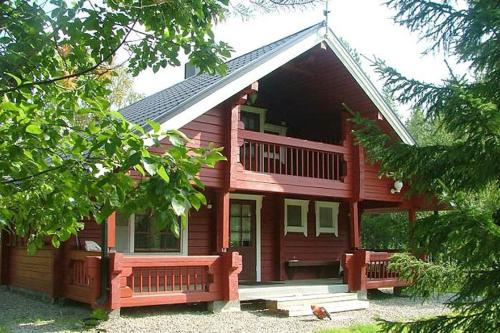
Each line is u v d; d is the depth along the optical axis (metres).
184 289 10.18
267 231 13.62
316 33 11.20
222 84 9.66
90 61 3.30
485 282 3.88
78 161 2.77
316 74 12.36
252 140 10.70
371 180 12.80
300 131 14.64
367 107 12.34
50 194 2.85
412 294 4.75
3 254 13.85
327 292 11.53
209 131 10.09
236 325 8.61
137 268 9.16
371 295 13.28
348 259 11.93
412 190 4.52
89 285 9.25
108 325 8.18
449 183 4.23
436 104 4.23
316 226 14.70
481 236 3.48
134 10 2.87
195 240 11.95
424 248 4.16
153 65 3.37
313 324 8.95
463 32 4.34
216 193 11.44
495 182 4.01
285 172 12.31
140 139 2.55
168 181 2.46
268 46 12.68
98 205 3.24
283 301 10.16
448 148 3.99
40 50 2.86
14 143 2.67
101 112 2.71
